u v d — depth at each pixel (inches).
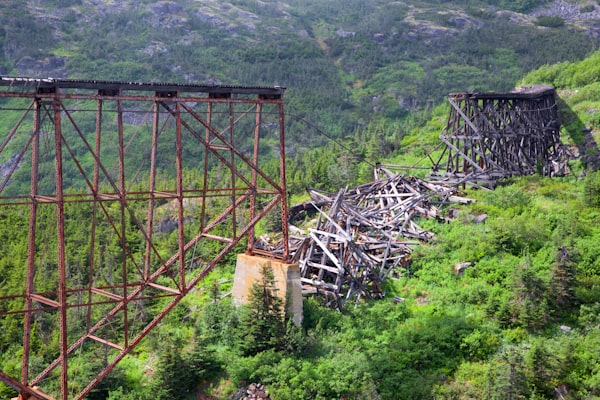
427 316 1294.3
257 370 1130.0
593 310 1205.7
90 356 1253.1
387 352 1181.7
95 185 979.3
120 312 1465.3
